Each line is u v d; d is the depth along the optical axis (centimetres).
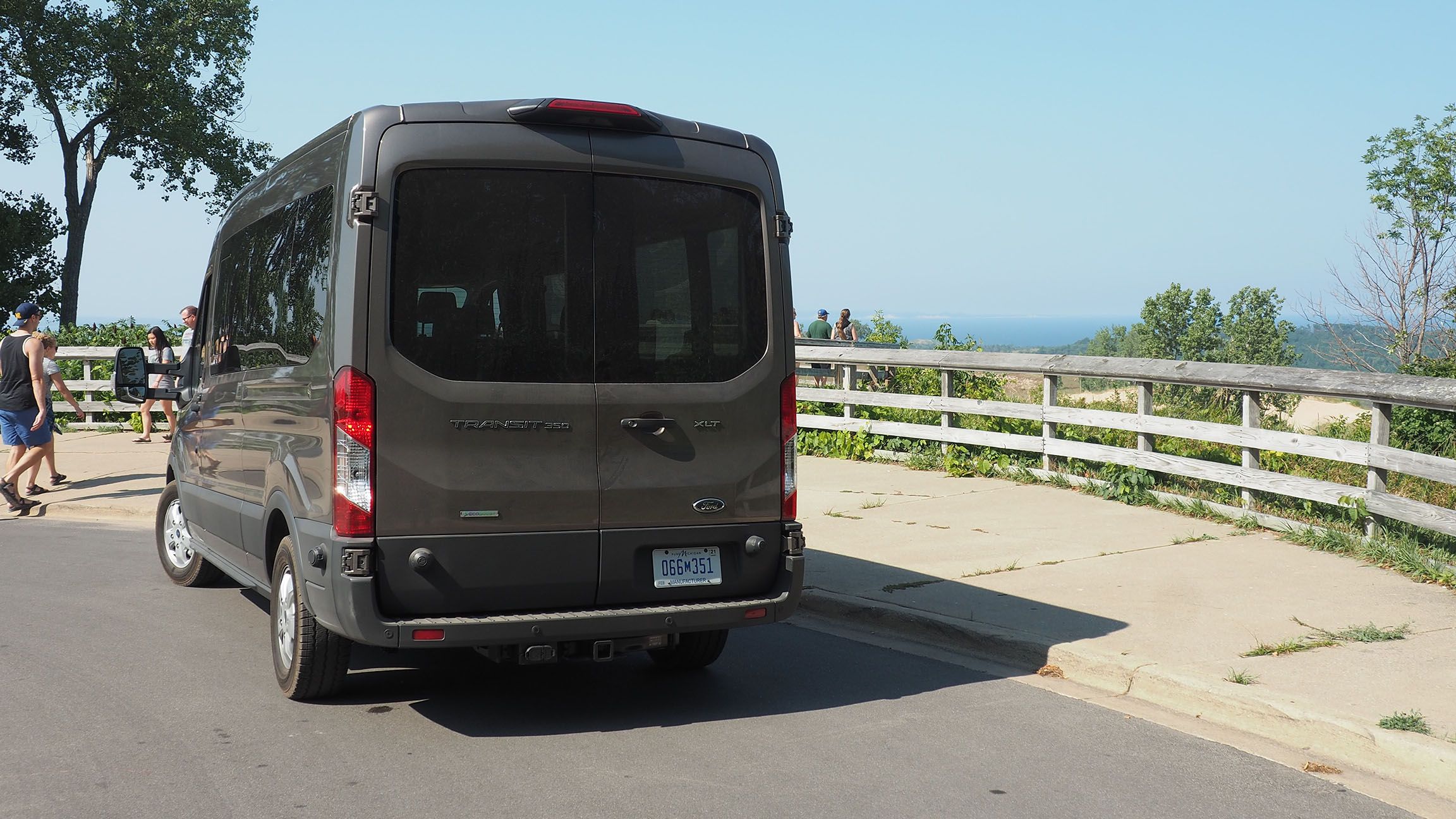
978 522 956
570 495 512
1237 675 548
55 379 1261
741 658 656
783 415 556
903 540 898
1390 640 603
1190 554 812
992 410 1188
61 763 480
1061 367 1095
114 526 1127
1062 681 601
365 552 483
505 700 578
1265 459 1019
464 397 495
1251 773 468
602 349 519
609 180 524
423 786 456
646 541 526
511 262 506
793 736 519
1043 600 710
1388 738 471
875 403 1338
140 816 423
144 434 1688
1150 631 635
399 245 490
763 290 555
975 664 636
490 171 505
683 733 523
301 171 582
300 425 538
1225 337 8725
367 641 485
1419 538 802
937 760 484
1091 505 1012
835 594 745
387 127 493
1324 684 536
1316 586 714
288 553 566
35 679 606
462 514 496
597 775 468
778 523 555
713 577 543
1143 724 531
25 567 920
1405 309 2758
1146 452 1018
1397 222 3575
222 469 695
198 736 517
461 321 498
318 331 518
